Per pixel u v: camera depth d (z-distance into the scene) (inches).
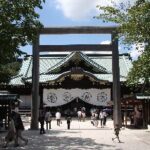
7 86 1936.5
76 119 1779.0
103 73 2011.6
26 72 2054.6
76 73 1876.2
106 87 1947.6
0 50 784.3
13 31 772.0
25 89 1957.4
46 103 1947.6
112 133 1063.0
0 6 759.7
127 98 1251.2
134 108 1237.7
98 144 804.0
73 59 1963.6
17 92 1958.7
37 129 1197.7
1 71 1075.9
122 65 2129.7
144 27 691.4
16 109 761.6
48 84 1934.1
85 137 951.6
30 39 824.9
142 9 679.1
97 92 1950.1
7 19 765.9
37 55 1237.1
